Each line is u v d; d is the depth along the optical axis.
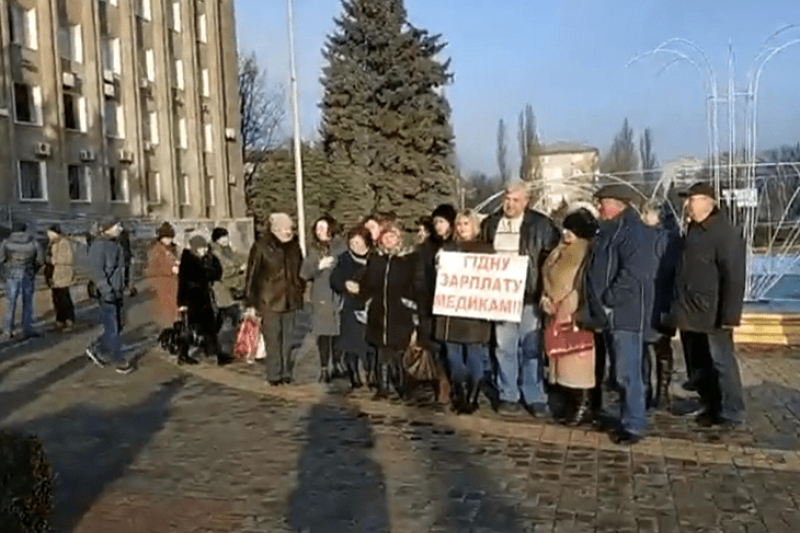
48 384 10.41
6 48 31.41
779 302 14.05
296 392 9.61
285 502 5.88
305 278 10.29
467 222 8.45
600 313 7.26
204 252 11.89
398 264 8.95
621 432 7.26
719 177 16.38
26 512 4.26
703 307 7.48
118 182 38.44
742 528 5.21
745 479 6.14
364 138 47.97
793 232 17.02
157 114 41.97
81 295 20.73
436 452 7.01
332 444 7.35
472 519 5.45
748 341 12.18
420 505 5.74
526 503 5.73
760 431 7.50
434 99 48.75
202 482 6.37
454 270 8.33
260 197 45.22
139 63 40.53
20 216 30.72
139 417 8.59
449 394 8.84
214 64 47.97
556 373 7.79
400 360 9.02
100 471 6.70
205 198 46.53
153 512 5.72
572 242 7.73
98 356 11.77
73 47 35.94
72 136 35.31
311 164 43.91
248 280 10.12
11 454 4.34
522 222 8.28
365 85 48.12
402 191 47.03
